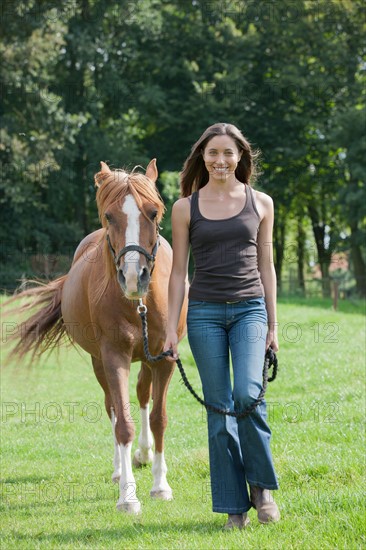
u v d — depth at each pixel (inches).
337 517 196.4
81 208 1612.9
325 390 432.8
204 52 1633.9
